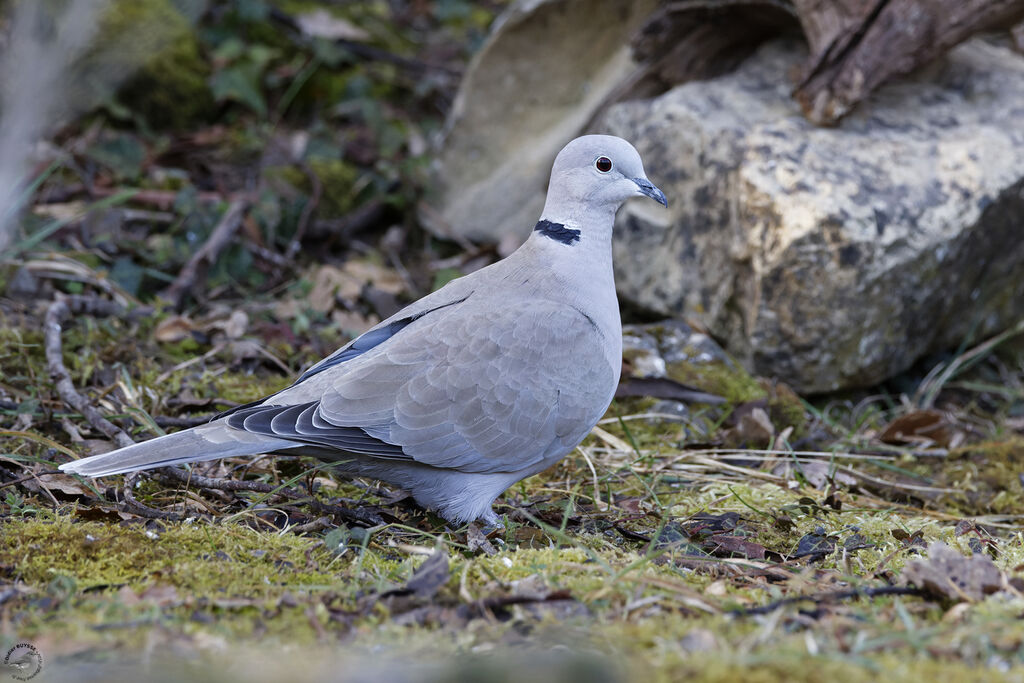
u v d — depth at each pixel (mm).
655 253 11742
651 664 5125
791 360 10812
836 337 10648
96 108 13609
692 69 12211
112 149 13188
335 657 5246
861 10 10758
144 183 13047
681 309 11578
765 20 11805
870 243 10367
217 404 9453
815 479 9180
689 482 9023
